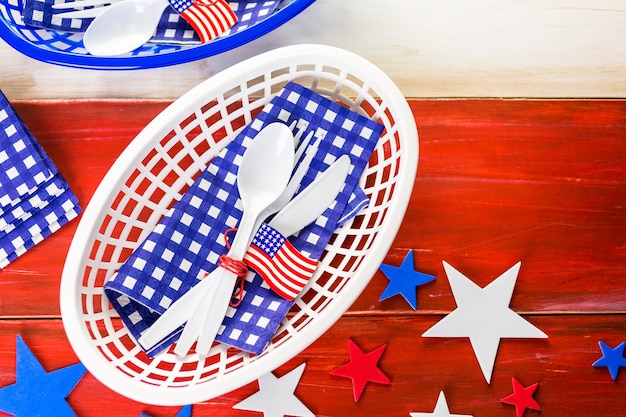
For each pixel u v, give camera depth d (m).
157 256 0.65
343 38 0.77
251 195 0.67
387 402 0.72
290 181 0.69
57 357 0.71
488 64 0.77
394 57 0.77
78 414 0.70
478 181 0.76
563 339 0.73
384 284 0.73
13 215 0.69
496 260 0.75
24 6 0.68
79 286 0.60
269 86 0.69
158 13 0.69
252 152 0.67
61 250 0.72
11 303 0.71
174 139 0.67
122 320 0.66
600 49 0.78
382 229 0.60
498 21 0.78
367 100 0.71
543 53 0.78
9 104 0.69
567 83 0.78
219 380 0.58
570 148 0.77
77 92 0.75
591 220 0.76
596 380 0.73
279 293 0.65
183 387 0.58
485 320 0.73
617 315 0.74
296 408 0.71
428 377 0.72
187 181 0.70
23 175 0.68
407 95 0.77
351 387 0.72
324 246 0.67
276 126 0.68
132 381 0.58
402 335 0.73
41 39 0.70
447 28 0.77
